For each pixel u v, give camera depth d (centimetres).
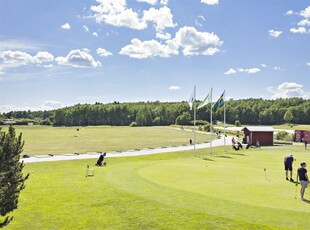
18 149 1298
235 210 1469
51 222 1482
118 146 6519
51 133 11556
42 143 7238
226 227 1307
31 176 2480
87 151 5481
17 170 1306
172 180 2181
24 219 1523
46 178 2375
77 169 2930
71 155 4666
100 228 1398
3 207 1241
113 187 1947
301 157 4031
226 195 1748
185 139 8569
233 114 19362
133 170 2591
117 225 1411
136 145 6769
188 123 18550
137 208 1566
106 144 7012
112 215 1519
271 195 1753
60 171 2773
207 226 1327
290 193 1800
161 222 1397
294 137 7806
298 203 1595
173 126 17875
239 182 2106
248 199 1667
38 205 1702
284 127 14300
